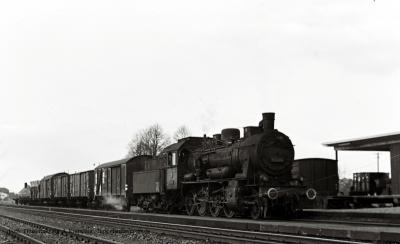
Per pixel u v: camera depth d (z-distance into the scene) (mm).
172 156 29016
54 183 58344
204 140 29328
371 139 32375
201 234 16594
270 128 23422
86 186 45906
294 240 14242
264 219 22031
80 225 23703
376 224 18109
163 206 30734
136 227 21047
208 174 25406
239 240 14750
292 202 21578
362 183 35938
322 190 31969
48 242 16156
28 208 47312
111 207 41031
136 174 34531
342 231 14336
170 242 15969
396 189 31359
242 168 22984
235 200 22391
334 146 35500
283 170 22953
